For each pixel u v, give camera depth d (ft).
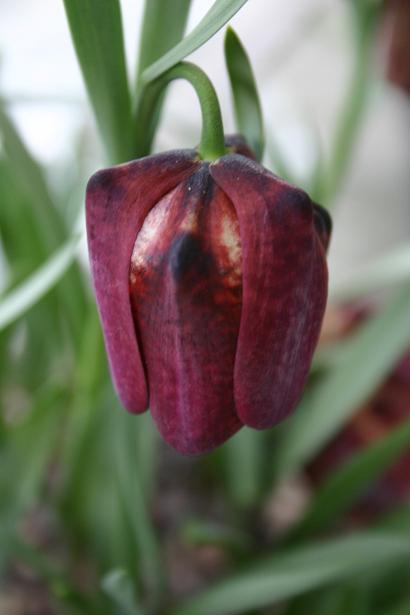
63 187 1.16
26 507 1.07
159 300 0.62
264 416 0.64
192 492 1.26
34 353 1.21
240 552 0.97
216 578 1.13
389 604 0.95
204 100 0.65
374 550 0.88
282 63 2.14
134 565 0.94
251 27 2.17
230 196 0.62
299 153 1.77
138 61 0.78
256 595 0.88
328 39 2.18
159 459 1.31
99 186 0.63
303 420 1.10
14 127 0.83
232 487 1.14
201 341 0.63
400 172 2.20
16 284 0.99
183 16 0.76
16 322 0.99
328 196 1.22
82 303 0.95
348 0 1.15
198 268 0.62
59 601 0.99
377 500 1.18
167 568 1.15
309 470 1.26
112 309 0.64
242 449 1.13
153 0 0.76
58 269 0.81
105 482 1.00
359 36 1.16
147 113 0.72
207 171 0.63
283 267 0.61
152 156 0.64
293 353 0.63
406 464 1.17
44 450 1.00
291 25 2.04
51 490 1.21
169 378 0.64
